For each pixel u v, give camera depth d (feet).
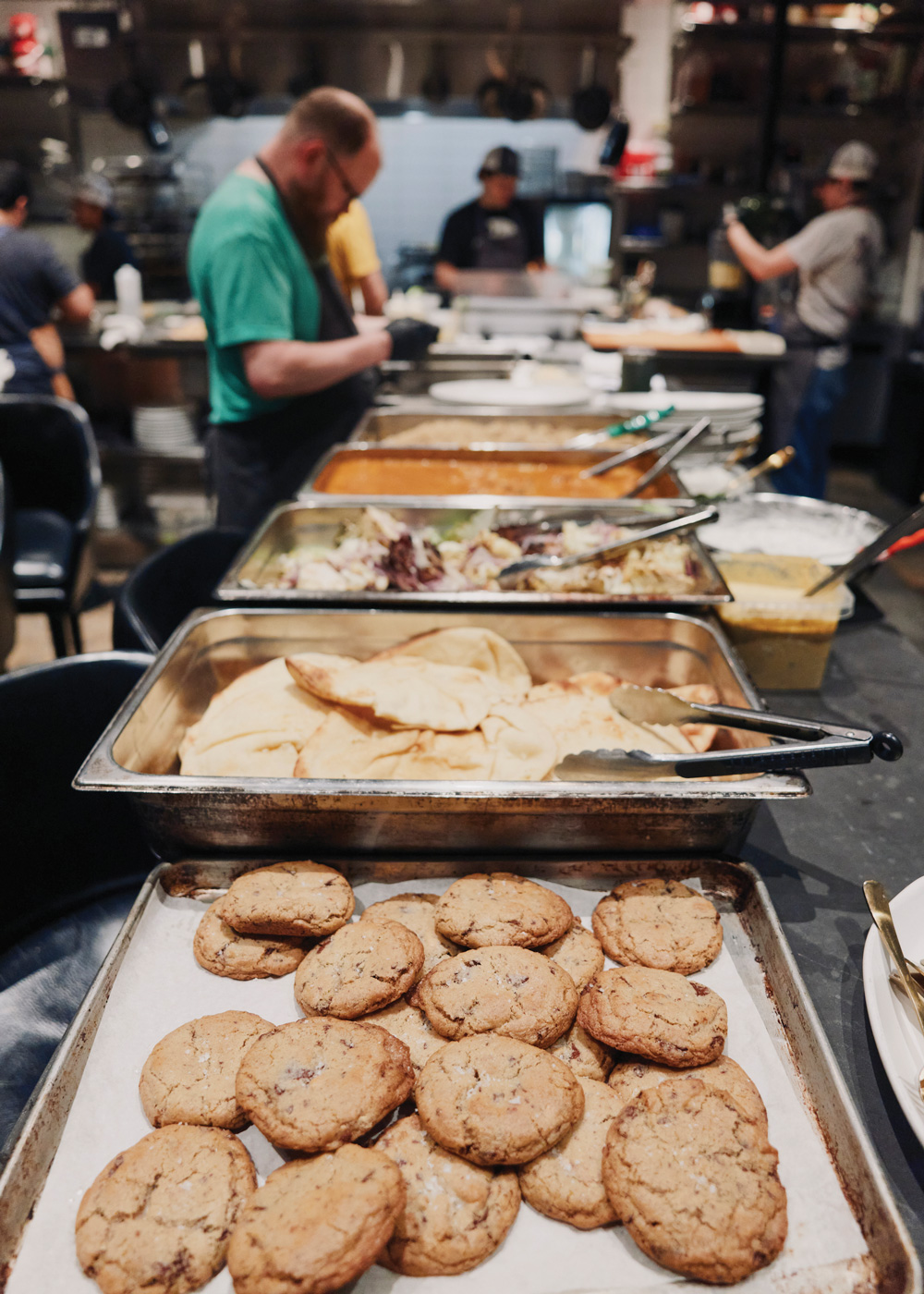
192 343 13.19
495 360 10.61
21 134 19.90
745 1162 2.26
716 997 2.71
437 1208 2.23
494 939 2.91
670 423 7.97
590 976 2.90
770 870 3.51
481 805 3.09
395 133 21.26
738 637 4.59
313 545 5.83
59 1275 2.15
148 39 18.42
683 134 20.66
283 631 4.43
